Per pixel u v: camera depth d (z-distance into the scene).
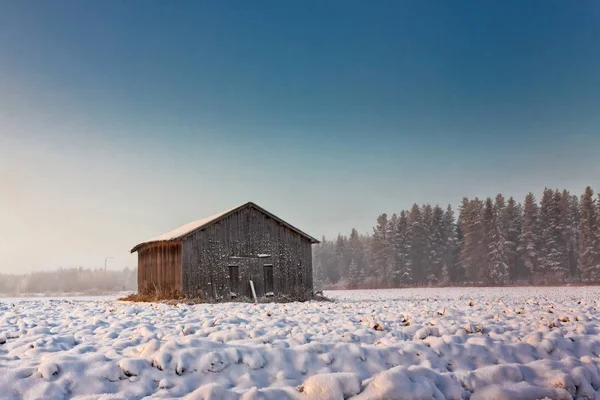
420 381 7.04
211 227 28.75
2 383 6.17
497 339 9.91
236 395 6.34
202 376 6.99
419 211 98.00
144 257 33.34
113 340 9.06
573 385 7.63
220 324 11.40
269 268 30.70
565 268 83.94
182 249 27.59
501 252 83.69
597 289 49.69
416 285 87.31
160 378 6.84
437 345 8.78
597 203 82.00
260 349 7.73
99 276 143.62
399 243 96.12
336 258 131.75
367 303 23.75
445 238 96.75
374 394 6.61
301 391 6.60
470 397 7.25
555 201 86.62
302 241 32.44
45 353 7.80
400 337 9.91
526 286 67.94
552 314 14.13
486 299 30.06
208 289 28.05
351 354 8.00
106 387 6.50
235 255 29.39
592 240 81.88
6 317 13.66
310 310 16.69
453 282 88.62
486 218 88.06
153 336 9.25
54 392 6.16
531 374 8.02
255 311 16.36
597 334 10.68
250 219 30.36
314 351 7.95
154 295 28.91
